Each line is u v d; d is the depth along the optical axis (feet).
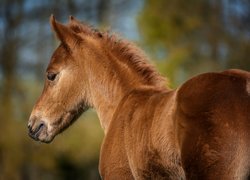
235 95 20.77
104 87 28.86
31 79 100.42
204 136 20.81
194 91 21.53
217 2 93.97
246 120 20.34
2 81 97.96
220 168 20.43
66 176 104.17
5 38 104.01
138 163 24.32
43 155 93.86
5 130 93.25
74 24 29.94
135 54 28.50
